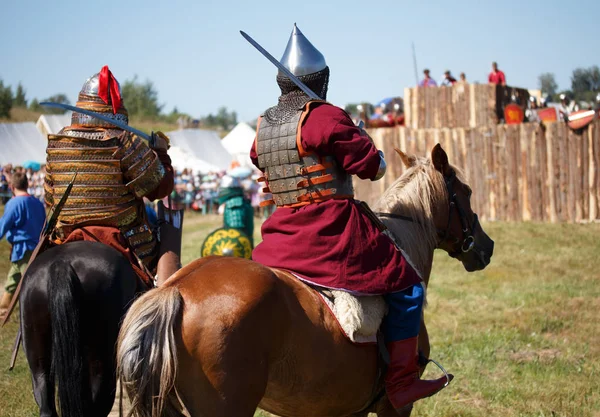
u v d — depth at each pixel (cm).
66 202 642
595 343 1167
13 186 1451
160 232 704
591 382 954
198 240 2798
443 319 1336
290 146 530
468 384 949
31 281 576
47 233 644
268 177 550
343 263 521
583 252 2125
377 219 564
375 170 531
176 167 4747
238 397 437
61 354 534
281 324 468
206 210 4347
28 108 10069
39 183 4084
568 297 1524
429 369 1022
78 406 535
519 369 1017
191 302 442
